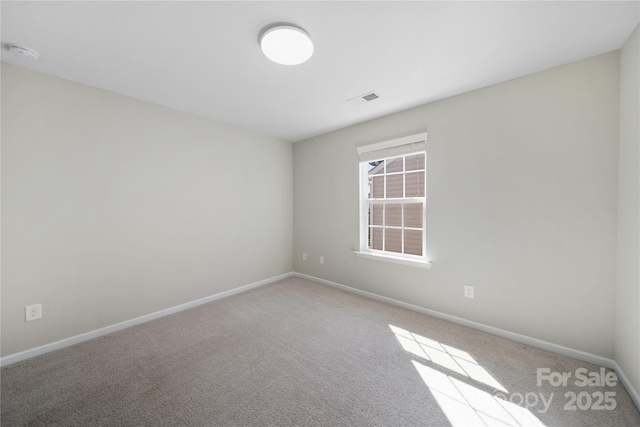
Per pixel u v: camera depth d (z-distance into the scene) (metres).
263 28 1.54
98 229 2.28
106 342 2.17
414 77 2.11
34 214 1.96
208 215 3.08
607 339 1.79
